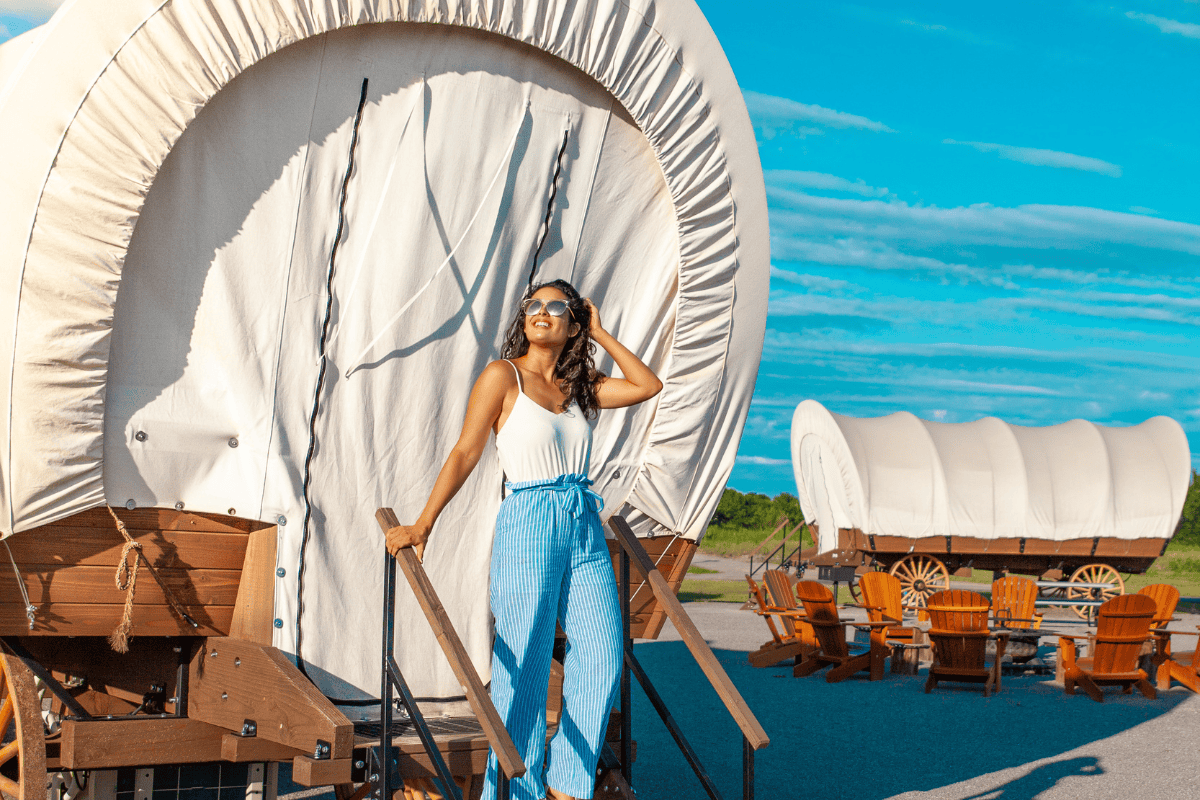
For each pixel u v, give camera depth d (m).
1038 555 17.81
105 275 2.93
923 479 17.14
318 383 3.44
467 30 3.49
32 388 2.90
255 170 3.25
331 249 3.42
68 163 2.86
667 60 3.76
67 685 4.10
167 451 3.20
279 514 3.37
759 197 4.08
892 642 11.14
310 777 2.76
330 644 3.48
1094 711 8.58
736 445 4.32
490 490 3.88
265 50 3.08
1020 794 5.44
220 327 3.25
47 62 2.86
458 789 2.80
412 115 3.46
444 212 3.58
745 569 29.98
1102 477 17.08
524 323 3.06
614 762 3.42
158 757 3.28
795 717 8.04
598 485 4.09
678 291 4.06
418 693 3.70
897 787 5.60
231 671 3.26
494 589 2.92
